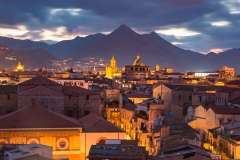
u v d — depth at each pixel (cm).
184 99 13550
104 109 14425
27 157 4875
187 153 6094
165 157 5956
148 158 5916
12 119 8069
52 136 7994
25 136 7881
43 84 10719
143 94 16888
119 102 14775
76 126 8100
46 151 5378
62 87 11294
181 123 9200
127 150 5819
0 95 10688
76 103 11106
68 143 8056
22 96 10175
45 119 8206
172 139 7544
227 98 11806
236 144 7175
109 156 5625
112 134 8206
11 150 5222
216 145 8394
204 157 5950
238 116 9375
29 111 8388
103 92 15450
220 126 8938
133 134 11481
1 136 7794
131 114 12356
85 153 8094
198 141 7381
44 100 10250
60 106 10344
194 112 10225
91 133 8144
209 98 13162
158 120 9769
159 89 14175
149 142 9075
